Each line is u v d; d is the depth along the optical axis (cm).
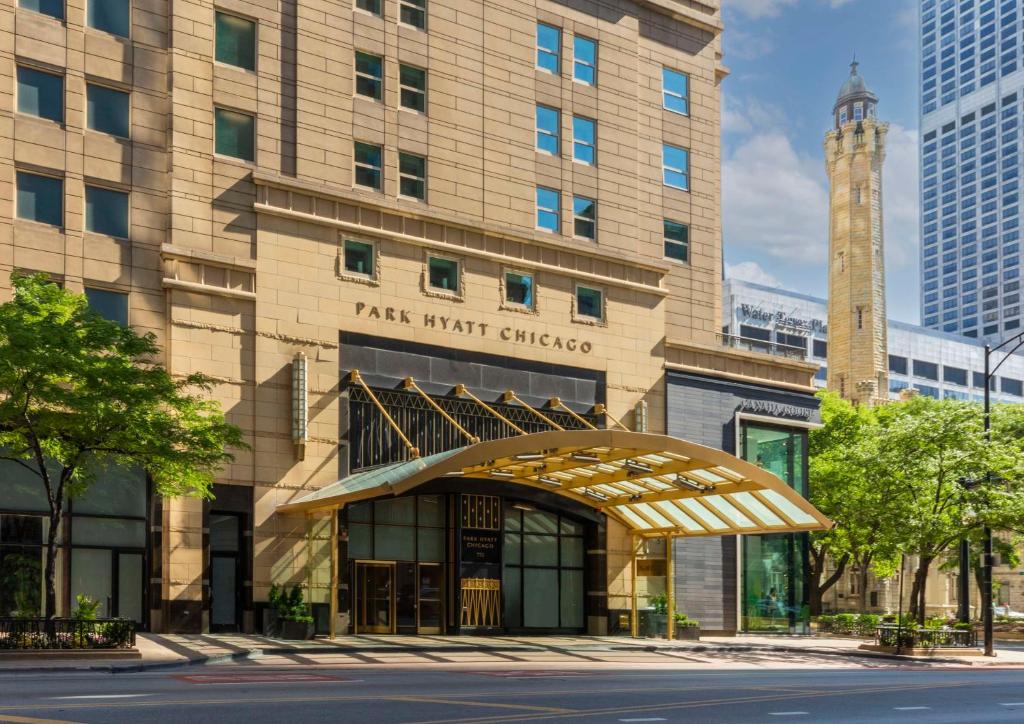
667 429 4919
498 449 3322
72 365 2773
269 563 3794
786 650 4194
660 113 5253
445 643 3616
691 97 5403
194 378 3089
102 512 3578
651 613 4562
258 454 3819
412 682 2186
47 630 2683
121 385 2858
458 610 4209
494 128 4625
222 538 3791
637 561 4575
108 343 2903
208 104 3922
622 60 5109
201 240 3834
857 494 5256
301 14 4175
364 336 4112
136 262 3712
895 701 1984
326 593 3897
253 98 4031
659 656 3572
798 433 5441
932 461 4262
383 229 4206
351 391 4056
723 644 4225
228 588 3784
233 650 2970
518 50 4756
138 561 3641
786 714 1673
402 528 4191
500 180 4606
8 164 3519
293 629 3556
